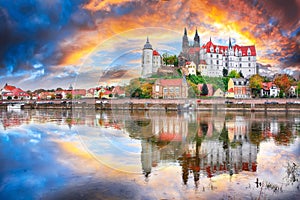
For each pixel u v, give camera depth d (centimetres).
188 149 749
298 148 964
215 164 698
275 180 587
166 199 470
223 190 520
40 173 621
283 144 1053
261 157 812
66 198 475
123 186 523
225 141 1120
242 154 851
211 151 834
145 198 472
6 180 571
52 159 757
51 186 535
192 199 471
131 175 573
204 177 588
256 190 523
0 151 888
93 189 513
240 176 612
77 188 518
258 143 1073
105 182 546
